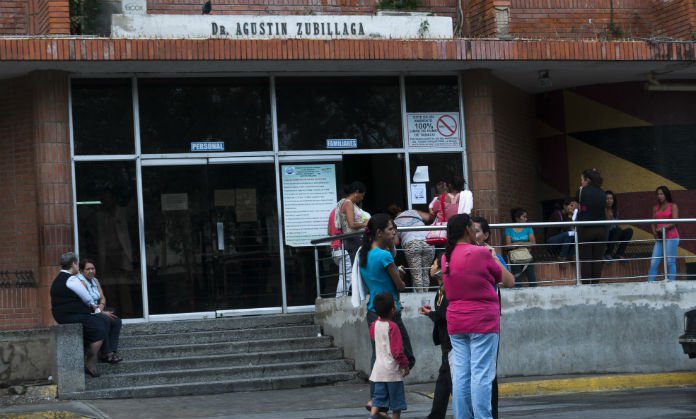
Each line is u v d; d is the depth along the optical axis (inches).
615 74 694.5
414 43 603.5
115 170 599.2
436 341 378.0
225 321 576.4
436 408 372.5
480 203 643.5
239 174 620.4
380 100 647.8
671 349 551.5
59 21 565.6
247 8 639.8
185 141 612.1
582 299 545.3
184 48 566.6
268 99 629.3
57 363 483.2
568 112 733.9
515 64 636.7
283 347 552.7
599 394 490.3
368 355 510.9
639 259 569.3
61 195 573.6
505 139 691.4
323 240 546.0
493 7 631.8
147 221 601.0
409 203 643.5
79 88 595.5
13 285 577.3
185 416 435.5
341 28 604.7
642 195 716.0
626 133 719.1
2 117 596.4
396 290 389.1
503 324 536.1
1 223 593.9
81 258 587.2
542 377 525.7
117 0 598.2
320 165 633.6
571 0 695.1
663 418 376.2
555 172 738.8
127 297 593.3
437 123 652.1
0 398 474.3
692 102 730.2
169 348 535.5
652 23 705.0
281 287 618.8
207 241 609.9
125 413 445.1
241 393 498.9
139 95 606.2
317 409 446.0
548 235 608.7
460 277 329.4
